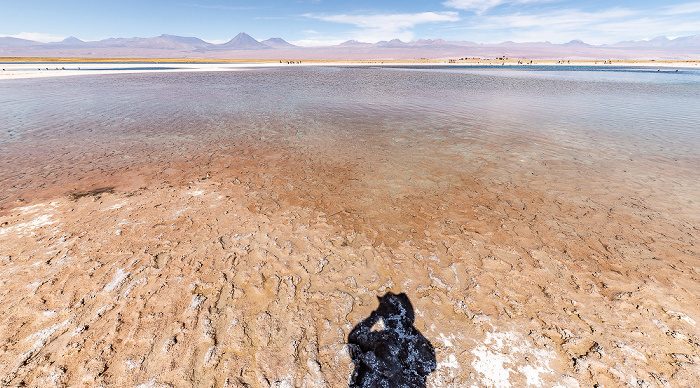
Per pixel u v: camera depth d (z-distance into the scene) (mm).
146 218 5512
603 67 73625
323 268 4344
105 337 3219
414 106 17938
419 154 9430
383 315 3609
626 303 3730
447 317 3592
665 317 3535
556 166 8445
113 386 2773
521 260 4543
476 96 22062
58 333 3246
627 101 19812
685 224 5516
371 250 4758
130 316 3473
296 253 4641
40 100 18750
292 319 3518
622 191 6902
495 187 7137
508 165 8531
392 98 21156
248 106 17688
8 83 28266
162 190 6758
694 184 7219
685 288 3957
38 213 5586
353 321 3521
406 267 4402
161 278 4051
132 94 22141
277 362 3041
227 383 2830
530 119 14359
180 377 2869
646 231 5305
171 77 37688
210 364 2996
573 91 25109
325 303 3752
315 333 3365
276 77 39125
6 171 7699
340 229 5320
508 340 3301
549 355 3137
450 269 4367
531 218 5750
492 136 11477
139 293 3797
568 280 4141
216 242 4852
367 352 3203
